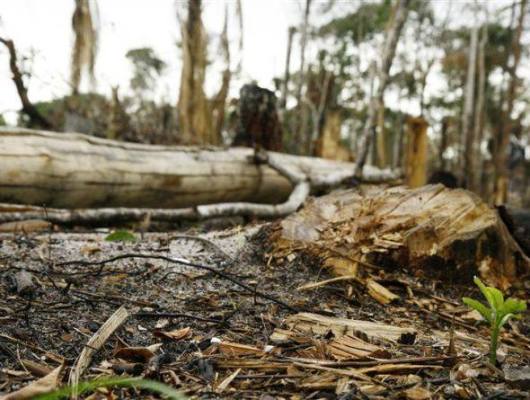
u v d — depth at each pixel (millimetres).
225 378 1360
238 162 5664
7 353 1433
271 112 6586
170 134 7094
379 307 2186
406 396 1253
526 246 2920
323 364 1441
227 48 6926
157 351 1538
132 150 4840
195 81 6723
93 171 4324
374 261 2475
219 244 2773
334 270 2412
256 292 2023
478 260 2541
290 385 1314
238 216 4992
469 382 1378
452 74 18062
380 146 10039
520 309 1545
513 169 15508
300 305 2064
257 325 1822
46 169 4027
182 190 5051
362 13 15492
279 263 2496
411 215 2656
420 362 1503
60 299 1927
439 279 2508
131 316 1795
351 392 1261
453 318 2109
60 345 1541
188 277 2270
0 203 3869
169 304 1965
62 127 7375
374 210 2754
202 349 1575
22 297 1909
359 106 17375
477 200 2736
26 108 6504
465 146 11766
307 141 12867
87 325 1702
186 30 6590
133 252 2684
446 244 2510
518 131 17047
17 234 3215
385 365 1452
